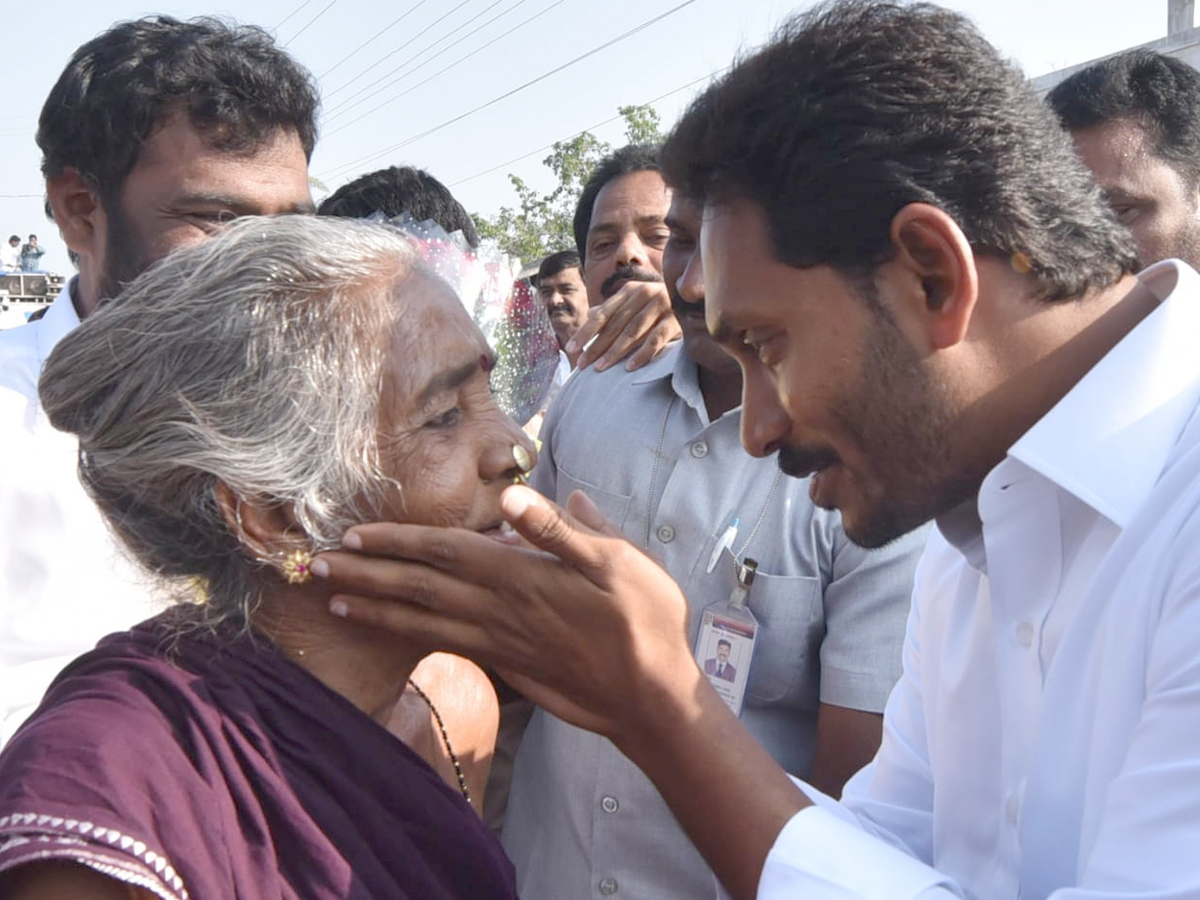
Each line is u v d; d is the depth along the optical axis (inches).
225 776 37.6
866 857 40.8
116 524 43.3
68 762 34.9
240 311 40.2
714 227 44.1
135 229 70.1
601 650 42.8
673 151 45.2
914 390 42.7
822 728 67.1
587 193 120.5
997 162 40.4
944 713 52.6
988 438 43.9
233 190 69.7
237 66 69.1
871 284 41.5
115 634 43.2
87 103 68.3
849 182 40.2
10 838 32.8
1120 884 36.6
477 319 71.6
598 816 70.3
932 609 55.6
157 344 40.4
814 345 42.8
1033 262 41.3
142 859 33.3
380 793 41.9
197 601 43.8
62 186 72.8
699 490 70.9
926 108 40.4
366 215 101.3
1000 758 50.3
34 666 67.9
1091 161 82.0
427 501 43.3
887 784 58.6
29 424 67.7
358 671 45.7
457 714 57.7
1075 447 42.3
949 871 52.1
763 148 41.4
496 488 45.5
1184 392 43.1
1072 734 44.4
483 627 43.2
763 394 46.4
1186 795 35.8
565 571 41.5
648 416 75.6
